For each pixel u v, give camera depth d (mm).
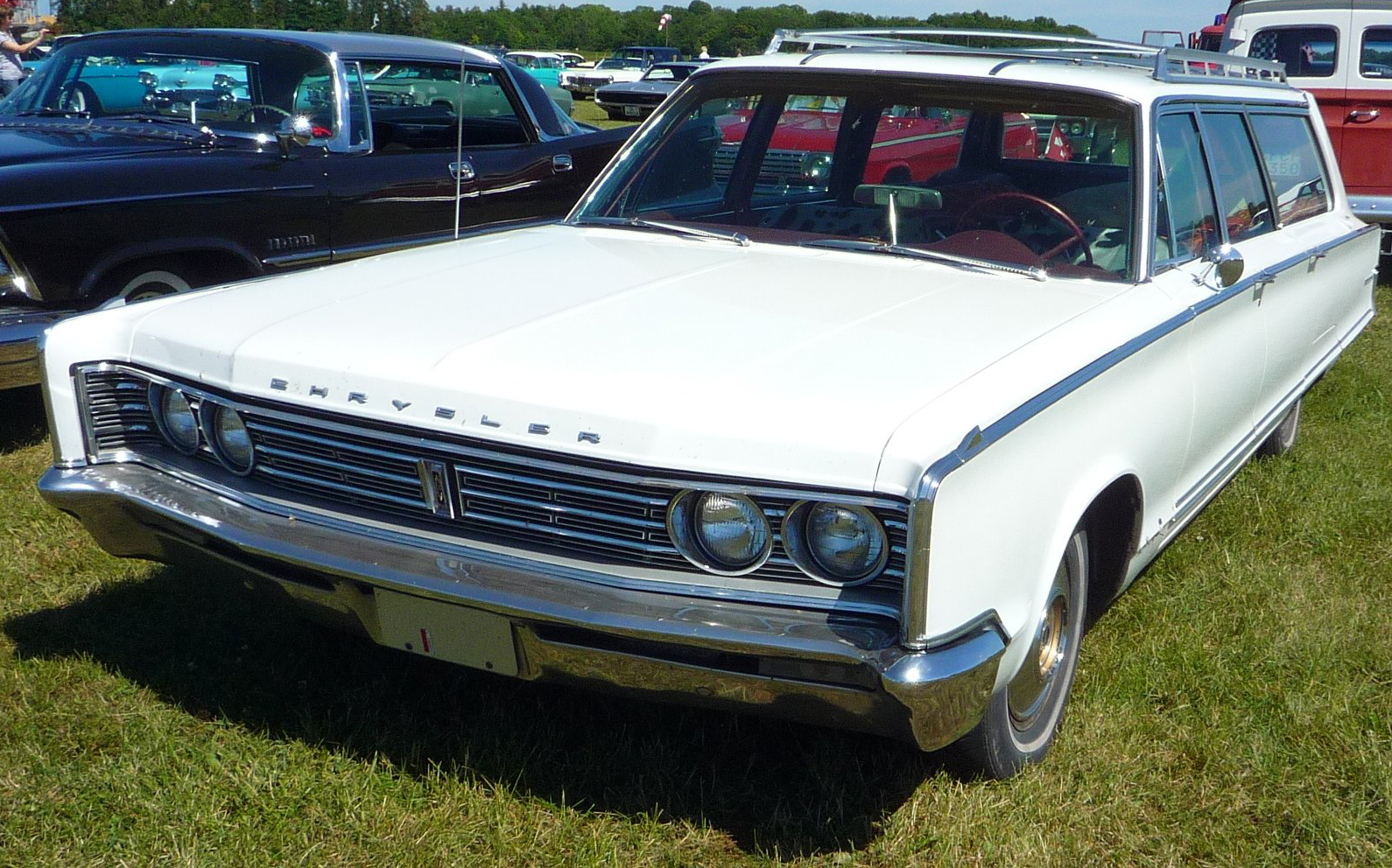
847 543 2178
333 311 2791
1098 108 3359
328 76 5645
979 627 2270
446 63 6152
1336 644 3457
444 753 2811
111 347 2838
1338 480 4824
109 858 2434
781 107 3734
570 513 2342
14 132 5352
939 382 2363
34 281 4582
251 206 5254
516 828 2562
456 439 2389
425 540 2443
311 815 2584
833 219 3535
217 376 2648
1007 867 2498
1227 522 4406
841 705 2221
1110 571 3166
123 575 3701
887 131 3596
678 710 3012
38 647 3248
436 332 2625
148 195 4875
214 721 2920
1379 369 6535
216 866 2412
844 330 2654
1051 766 2836
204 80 5723
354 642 3311
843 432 2176
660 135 3928
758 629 2182
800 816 2627
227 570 2691
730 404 2273
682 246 3521
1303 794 2785
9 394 5527
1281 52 9398
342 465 2535
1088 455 2674
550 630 2352
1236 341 3607
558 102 8023
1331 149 5078
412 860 2457
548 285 2992
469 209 6238
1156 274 3213
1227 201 3807
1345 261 4820
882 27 4277
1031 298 2982
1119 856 2559
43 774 2674
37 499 4293
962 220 3391
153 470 2807
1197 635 3486
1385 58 9109
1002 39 4148
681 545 2275
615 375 2389
